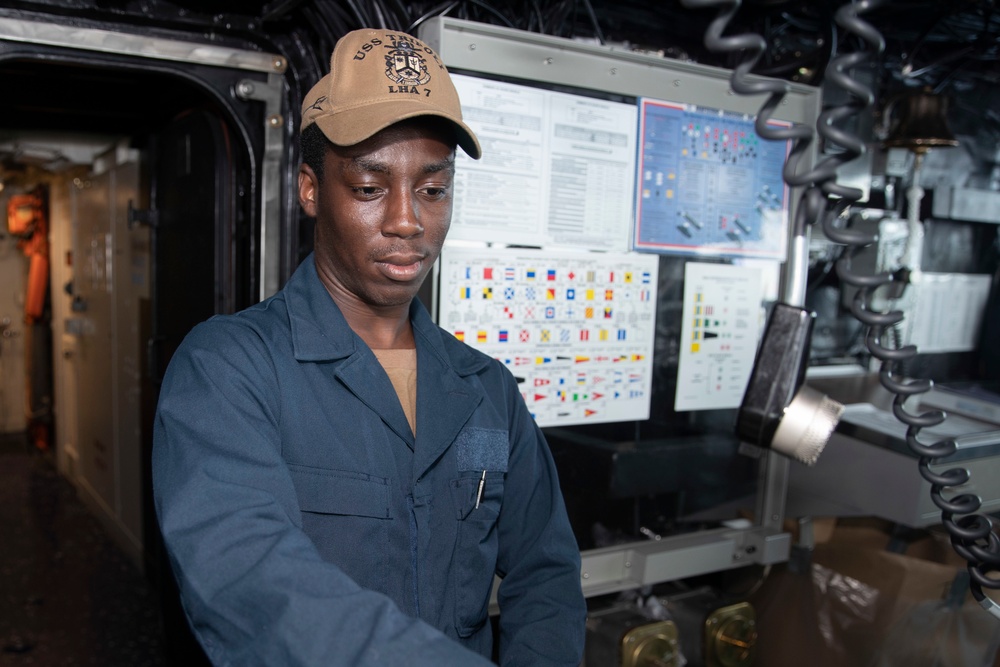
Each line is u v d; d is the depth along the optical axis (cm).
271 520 71
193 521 71
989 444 161
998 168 248
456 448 100
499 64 139
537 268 149
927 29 193
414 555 93
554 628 102
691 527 176
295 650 61
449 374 103
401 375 101
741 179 169
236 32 161
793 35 208
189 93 205
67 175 380
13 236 518
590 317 156
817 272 216
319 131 90
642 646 159
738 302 174
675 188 162
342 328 95
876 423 170
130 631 268
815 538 186
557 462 157
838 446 172
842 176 203
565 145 148
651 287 162
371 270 91
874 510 164
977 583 125
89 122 267
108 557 330
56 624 271
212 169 182
